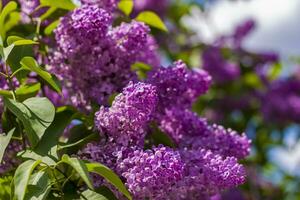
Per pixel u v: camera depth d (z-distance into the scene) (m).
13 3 1.21
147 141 1.17
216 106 2.48
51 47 1.24
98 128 1.08
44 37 1.27
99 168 0.99
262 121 2.54
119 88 1.19
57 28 1.16
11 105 1.05
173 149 1.13
